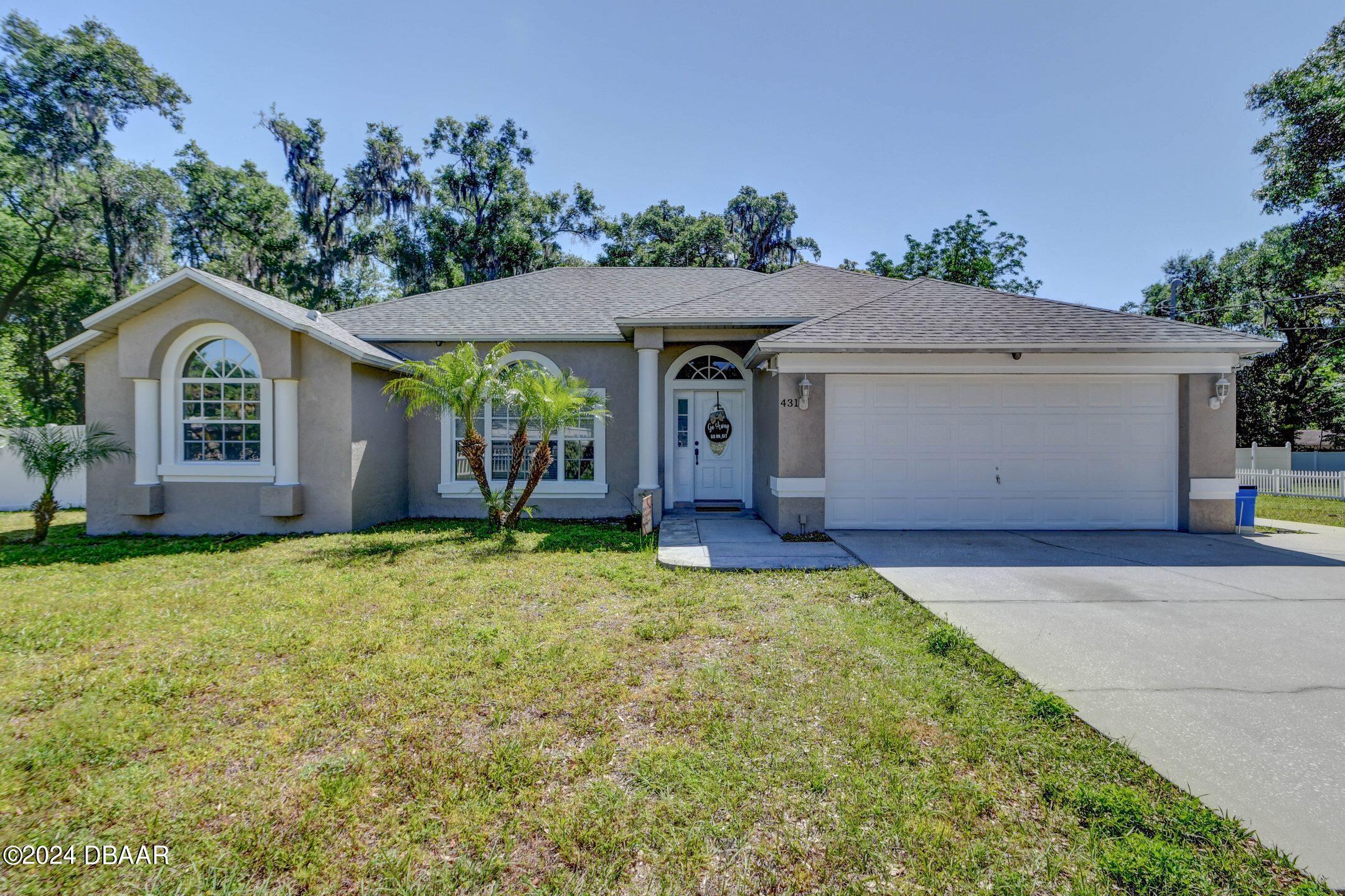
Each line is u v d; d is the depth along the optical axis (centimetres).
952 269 2959
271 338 953
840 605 559
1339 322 2438
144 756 307
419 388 959
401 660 426
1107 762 289
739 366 1197
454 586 628
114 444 983
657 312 1070
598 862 227
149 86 2455
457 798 268
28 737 325
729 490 1204
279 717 346
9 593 606
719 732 322
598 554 795
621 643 460
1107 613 526
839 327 930
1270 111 1980
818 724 330
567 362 1177
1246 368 2903
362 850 236
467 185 2920
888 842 235
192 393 992
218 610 546
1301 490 1608
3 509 1331
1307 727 322
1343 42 1817
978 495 957
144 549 839
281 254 2745
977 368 934
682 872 221
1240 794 262
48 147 2272
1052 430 958
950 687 375
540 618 522
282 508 948
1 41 2220
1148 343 883
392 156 2841
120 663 424
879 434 954
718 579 655
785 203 3556
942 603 558
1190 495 940
